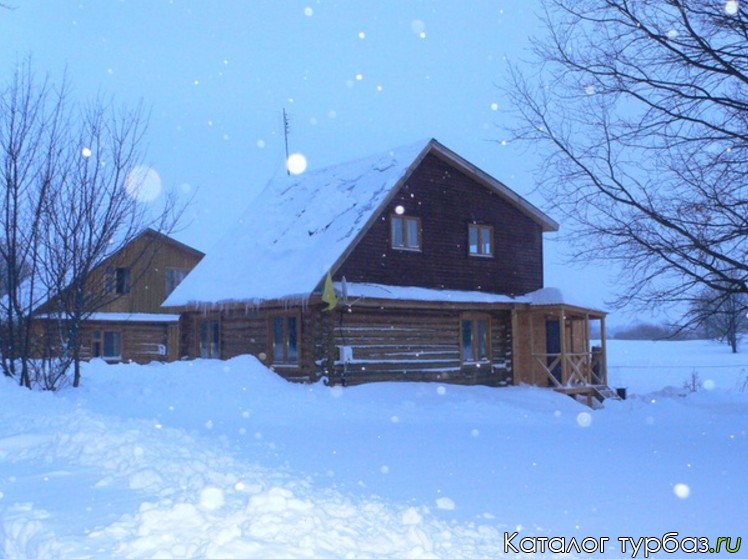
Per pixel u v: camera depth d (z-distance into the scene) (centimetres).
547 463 952
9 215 1553
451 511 670
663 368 4388
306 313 2109
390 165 2355
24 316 1641
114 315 3406
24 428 1010
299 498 607
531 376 2506
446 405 1739
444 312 2325
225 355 2388
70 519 529
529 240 2595
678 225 1168
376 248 2169
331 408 1644
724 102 1155
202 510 530
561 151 1254
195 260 3775
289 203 2608
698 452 1065
